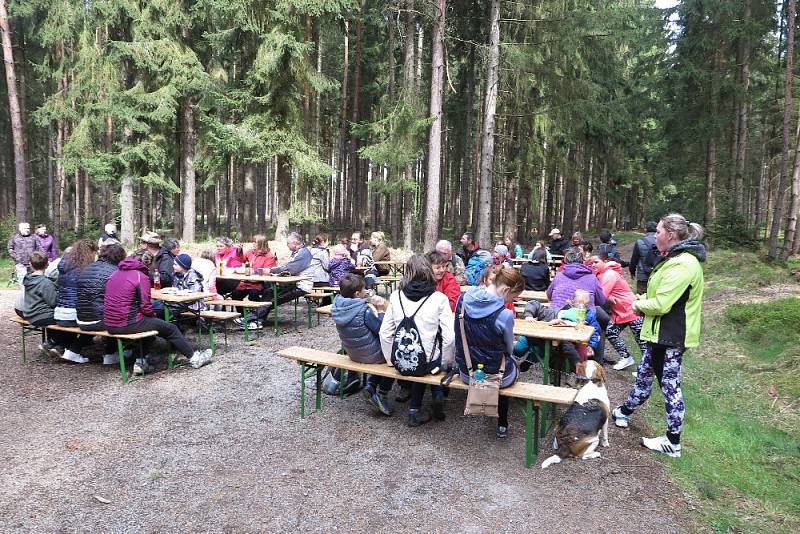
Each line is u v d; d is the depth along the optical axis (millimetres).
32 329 6508
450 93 22750
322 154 23672
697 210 19141
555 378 5551
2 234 18531
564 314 5133
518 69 15984
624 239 25672
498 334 3895
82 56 17734
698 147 19250
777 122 19891
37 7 19094
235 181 30094
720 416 5215
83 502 3404
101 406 5105
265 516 3273
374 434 4547
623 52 25594
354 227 22766
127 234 18297
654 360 4324
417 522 3234
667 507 3459
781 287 10344
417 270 4375
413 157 16375
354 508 3381
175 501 3434
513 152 19719
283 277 8398
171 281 7637
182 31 17906
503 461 4070
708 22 17234
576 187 25812
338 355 5090
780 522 3352
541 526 3203
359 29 20859
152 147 17234
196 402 5254
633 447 4355
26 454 4074
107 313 5730
